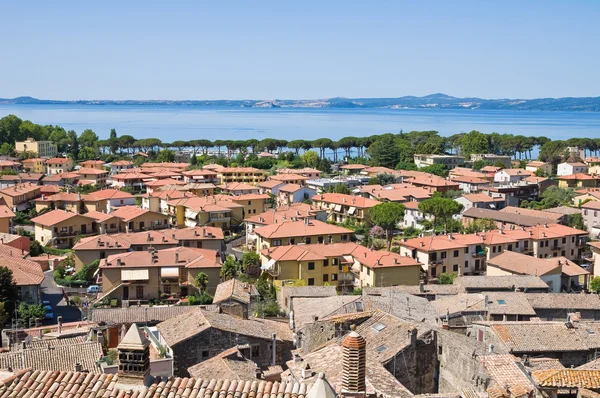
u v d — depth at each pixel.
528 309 94.62
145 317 89.12
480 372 52.16
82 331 80.88
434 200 196.12
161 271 127.94
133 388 32.53
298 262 137.62
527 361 60.91
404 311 84.38
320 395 28.16
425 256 147.62
